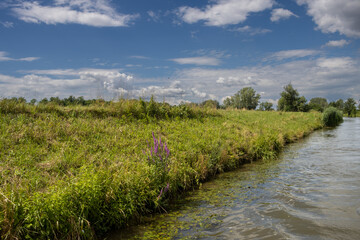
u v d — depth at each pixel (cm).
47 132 849
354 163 968
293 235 425
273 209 546
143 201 561
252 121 2075
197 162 848
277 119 2525
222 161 963
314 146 1485
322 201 578
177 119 1433
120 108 1260
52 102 1124
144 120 1245
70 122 998
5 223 369
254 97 9038
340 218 483
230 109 2967
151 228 485
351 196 603
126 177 571
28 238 381
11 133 792
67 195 447
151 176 613
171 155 828
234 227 472
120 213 492
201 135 1220
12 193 410
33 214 396
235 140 1245
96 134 934
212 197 656
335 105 9550
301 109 6391
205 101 2061
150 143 954
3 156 665
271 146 1298
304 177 802
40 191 495
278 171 907
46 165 655
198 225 491
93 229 448
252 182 781
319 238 410
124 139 937
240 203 601
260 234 437
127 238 447
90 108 1184
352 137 1908
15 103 1003
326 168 908
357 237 408
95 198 470
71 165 673
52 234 405
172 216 541
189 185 736
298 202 580
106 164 662
